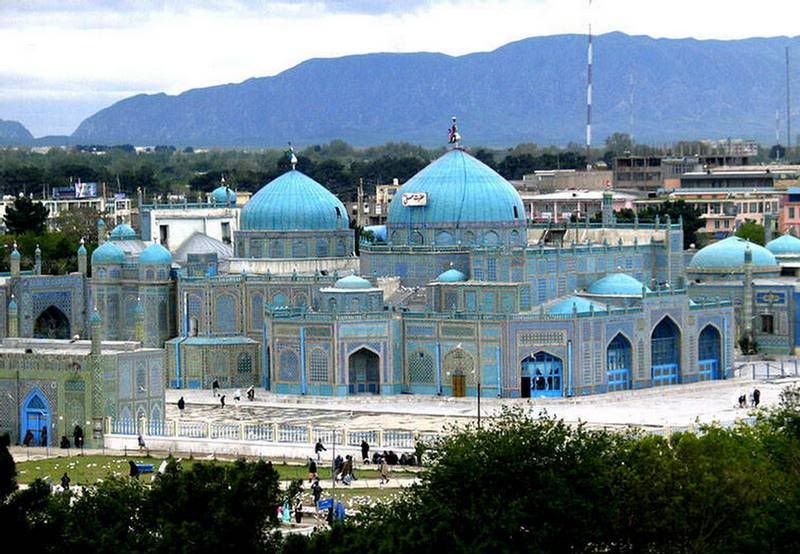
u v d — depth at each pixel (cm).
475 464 13538
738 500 14212
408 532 12706
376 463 18638
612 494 13725
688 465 14350
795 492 14012
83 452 19950
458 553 12769
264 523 13238
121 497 13388
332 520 13900
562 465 13688
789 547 13450
